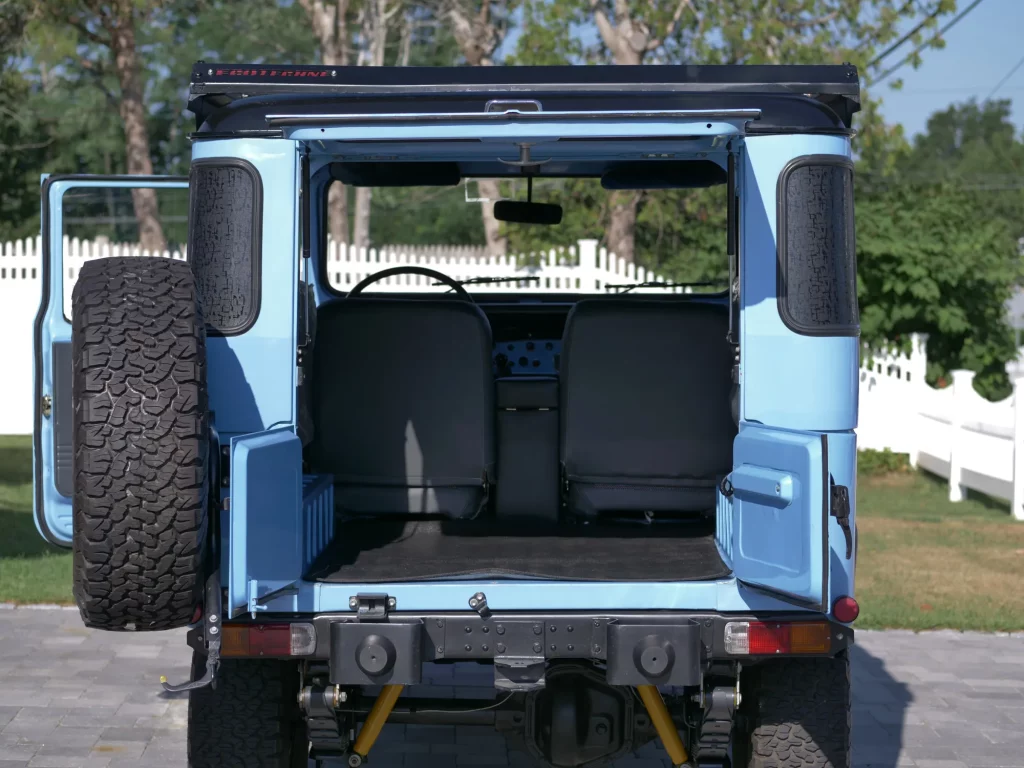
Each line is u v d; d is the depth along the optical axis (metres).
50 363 5.21
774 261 4.52
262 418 4.50
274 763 4.59
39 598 8.91
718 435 5.10
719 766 4.64
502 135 4.05
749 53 17.73
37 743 6.23
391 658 4.13
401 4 24.19
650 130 4.05
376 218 35.75
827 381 4.52
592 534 5.17
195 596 3.96
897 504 13.60
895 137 18.50
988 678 7.63
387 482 5.11
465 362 5.06
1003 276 17.92
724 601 4.26
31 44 27.06
